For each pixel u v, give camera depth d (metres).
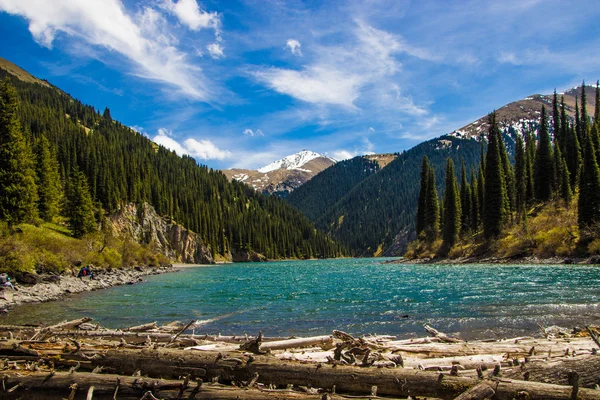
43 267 35.12
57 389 6.73
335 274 52.22
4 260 29.17
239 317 18.78
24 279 29.19
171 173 171.75
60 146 108.44
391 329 15.35
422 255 85.12
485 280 32.47
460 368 7.80
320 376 6.52
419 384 6.11
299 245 185.00
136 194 112.25
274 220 190.38
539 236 55.16
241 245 157.50
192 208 142.38
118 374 7.32
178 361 7.10
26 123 123.19
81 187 60.59
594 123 71.56
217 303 24.11
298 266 90.25
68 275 37.69
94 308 22.02
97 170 99.06
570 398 5.29
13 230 37.69
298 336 14.40
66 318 18.45
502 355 8.87
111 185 100.75
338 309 20.72
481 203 79.19
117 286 37.34
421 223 96.50
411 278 39.19
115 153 130.50
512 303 20.02
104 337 11.41
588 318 15.64
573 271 35.78
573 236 49.62
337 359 7.56
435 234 86.31
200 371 6.92
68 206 62.81
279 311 20.55
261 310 21.00
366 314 18.88
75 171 81.56
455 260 68.12
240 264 121.12
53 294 28.05
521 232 59.12
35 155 63.53
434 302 21.78
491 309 18.66
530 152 82.81
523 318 16.23
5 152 44.50
